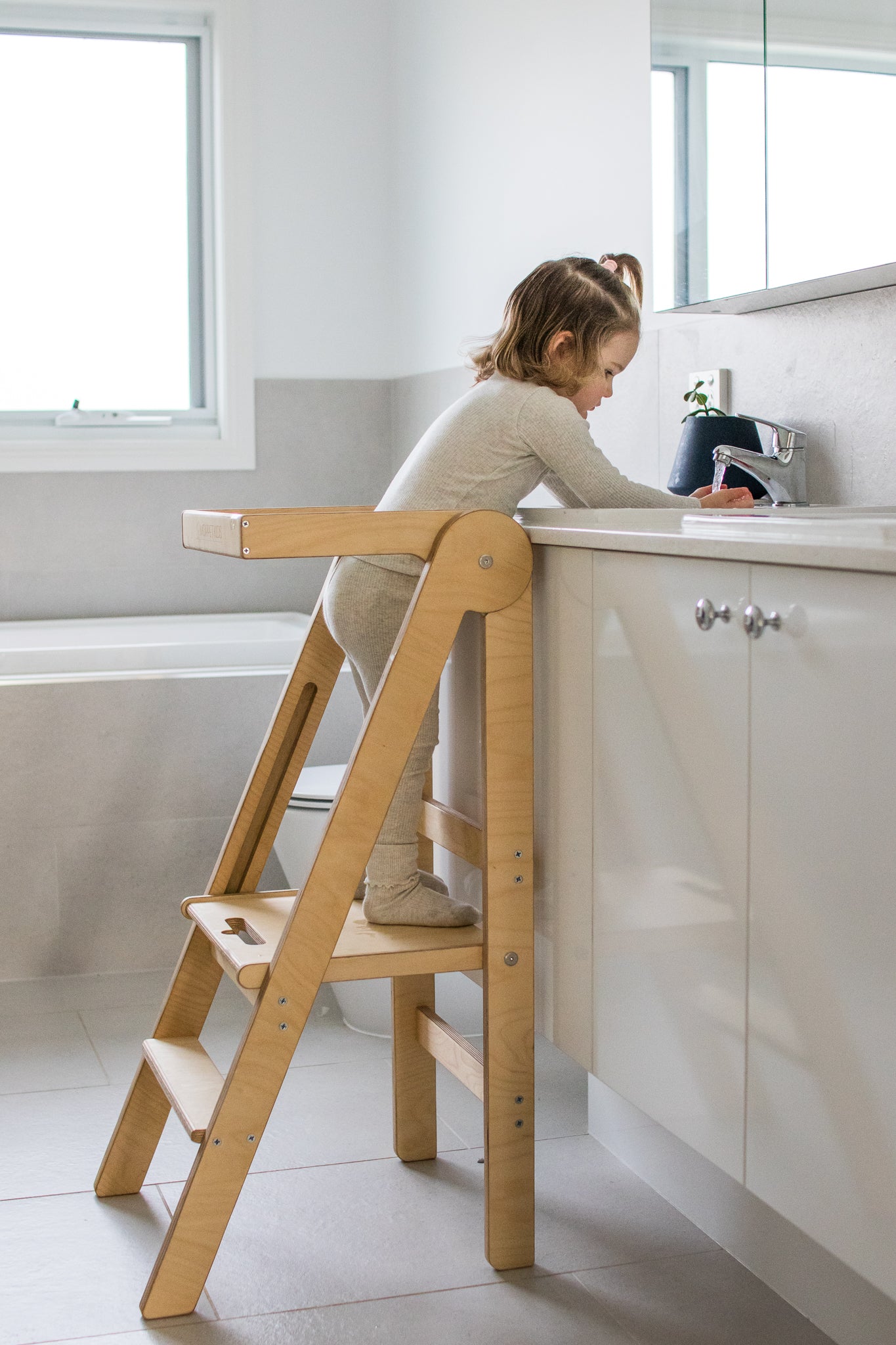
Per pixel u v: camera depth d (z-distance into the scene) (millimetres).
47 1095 2197
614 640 1445
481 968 1673
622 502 1698
